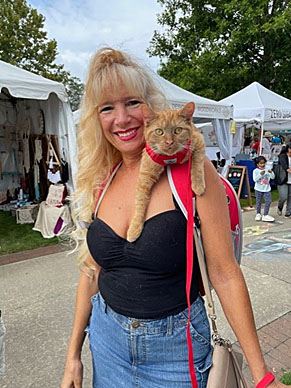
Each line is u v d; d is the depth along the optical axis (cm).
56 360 244
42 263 448
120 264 107
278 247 496
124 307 107
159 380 105
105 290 114
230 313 99
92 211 131
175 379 104
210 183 100
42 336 275
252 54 1466
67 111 570
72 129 577
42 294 355
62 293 356
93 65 119
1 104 766
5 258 470
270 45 1410
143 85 118
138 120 117
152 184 104
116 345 112
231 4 1330
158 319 103
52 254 484
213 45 1422
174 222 98
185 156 101
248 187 823
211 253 100
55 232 563
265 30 1259
